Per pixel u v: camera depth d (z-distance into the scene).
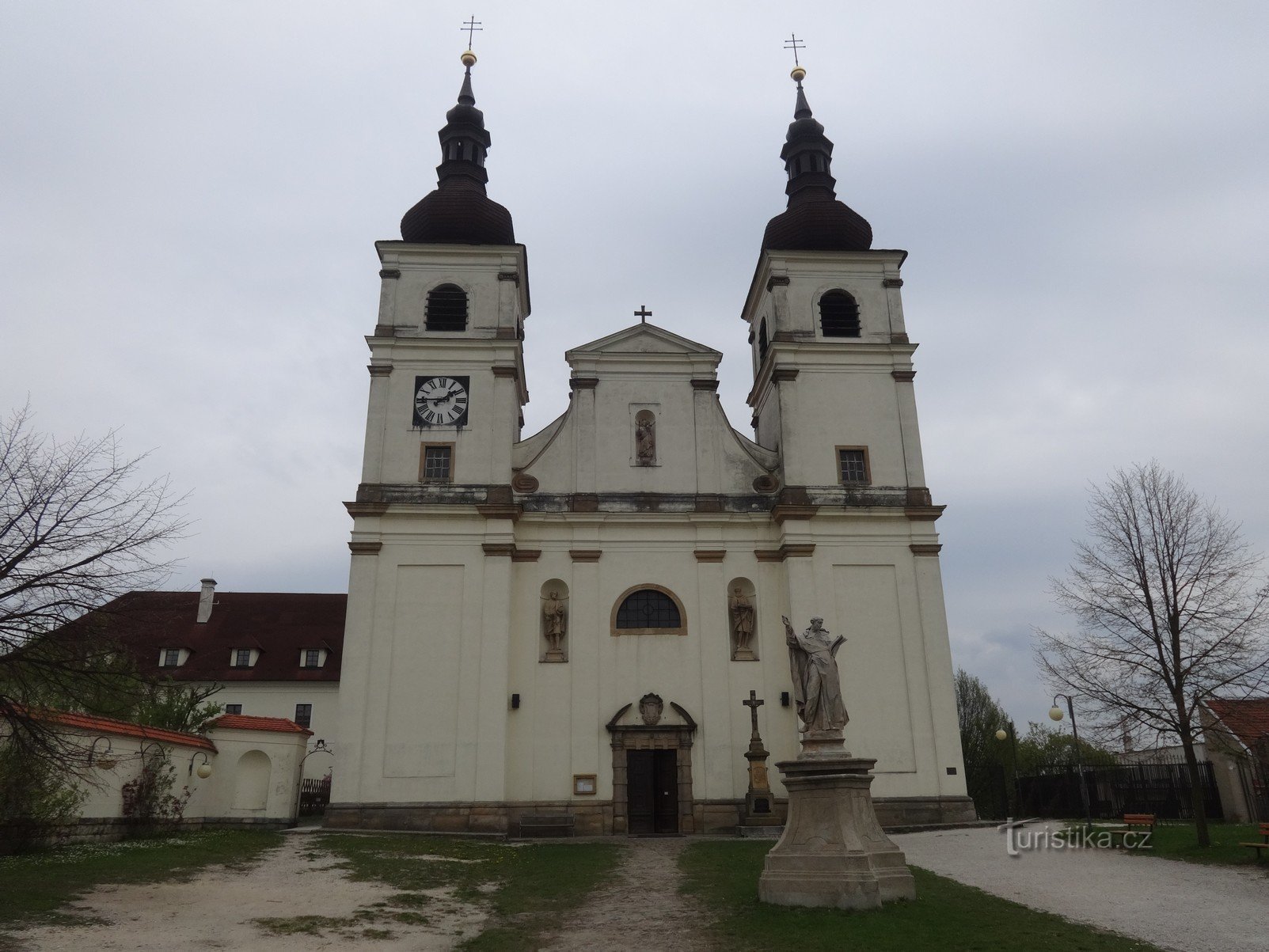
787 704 34.00
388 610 33.56
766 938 14.68
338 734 32.06
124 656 19.92
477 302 37.81
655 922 16.38
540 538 35.50
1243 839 24.44
